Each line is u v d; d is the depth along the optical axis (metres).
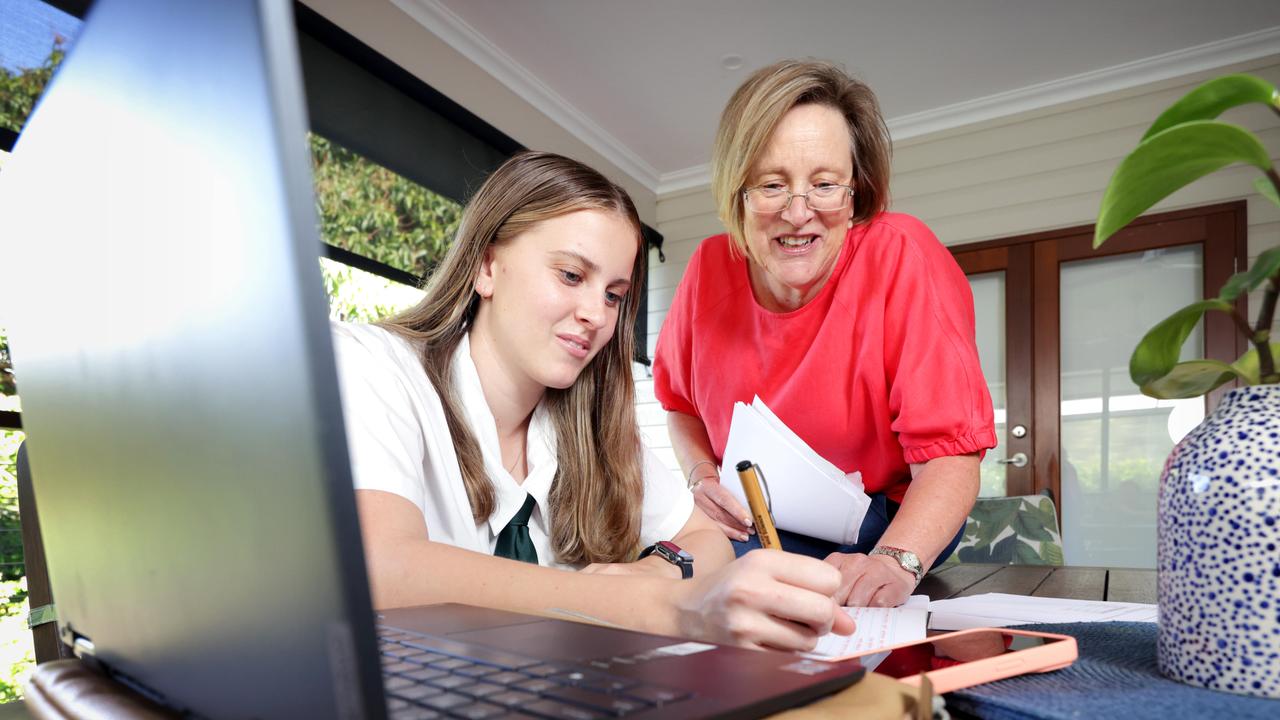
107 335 0.28
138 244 0.25
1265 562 0.40
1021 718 0.39
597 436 1.04
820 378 1.34
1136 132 3.58
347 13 2.93
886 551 1.01
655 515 1.08
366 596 0.19
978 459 1.19
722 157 1.30
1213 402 3.35
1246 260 3.29
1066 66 3.60
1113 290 3.58
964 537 1.98
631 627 0.52
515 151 3.69
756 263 1.34
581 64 3.66
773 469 1.18
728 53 3.56
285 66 0.18
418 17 3.23
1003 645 0.56
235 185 0.20
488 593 0.57
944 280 1.25
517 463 1.01
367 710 0.19
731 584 0.49
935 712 0.34
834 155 1.20
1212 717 0.37
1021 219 3.77
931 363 1.19
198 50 0.20
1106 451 3.54
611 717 0.28
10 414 2.10
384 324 0.94
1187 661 0.43
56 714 0.33
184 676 0.27
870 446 1.37
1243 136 0.39
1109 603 0.81
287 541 0.21
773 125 1.20
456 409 0.90
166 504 0.26
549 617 0.49
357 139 2.95
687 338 1.58
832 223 1.24
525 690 0.32
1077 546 3.55
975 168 3.89
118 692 0.33
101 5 0.25
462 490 0.87
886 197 1.33
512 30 3.42
